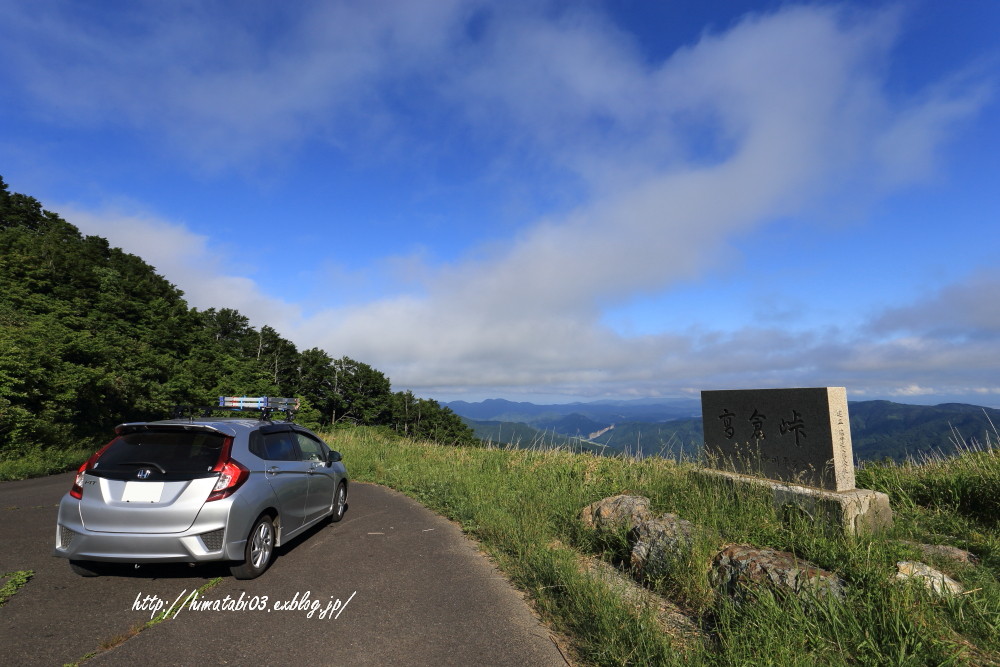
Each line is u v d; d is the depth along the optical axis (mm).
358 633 3732
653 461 9938
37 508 8094
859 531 5180
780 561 4012
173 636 3646
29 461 13711
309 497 6387
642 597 4297
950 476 6840
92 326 28062
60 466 14422
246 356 56219
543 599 4273
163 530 4406
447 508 8227
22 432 15062
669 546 4730
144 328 36312
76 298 32156
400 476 11836
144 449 4801
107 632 3689
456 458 13867
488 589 4668
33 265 32531
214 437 4988
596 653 3314
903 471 7961
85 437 19000
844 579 3898
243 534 4738
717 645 3357
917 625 3246
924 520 5992
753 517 5738
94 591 4477
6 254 32781
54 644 3479
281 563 5441
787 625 3283
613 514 6121
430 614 4086
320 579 4918
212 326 61188
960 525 5746
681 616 4004
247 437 5344
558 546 6000
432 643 3572
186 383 27016
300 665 3254
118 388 20828
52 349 18453
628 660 3213
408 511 8359
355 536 6656
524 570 5055
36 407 16844
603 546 5867
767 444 6695
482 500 8258
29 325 20078
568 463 11234
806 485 6086
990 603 3566
